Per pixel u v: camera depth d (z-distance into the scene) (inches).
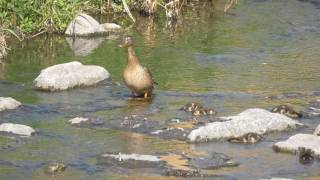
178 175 507.5
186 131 583.8
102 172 514.0
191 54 809.5
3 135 573.9
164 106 645.9
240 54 815.1
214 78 728.3
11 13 858.1
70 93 677.9
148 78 661.9
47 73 690.2
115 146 557.6
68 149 552.4
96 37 877.8
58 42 852.6
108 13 979.3
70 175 509.0
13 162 528.7
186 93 682.2
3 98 638.5
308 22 962.7
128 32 902.4
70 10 887.1
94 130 589.9
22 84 700.0
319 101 664.4
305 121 613.6
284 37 890.7
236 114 623.8
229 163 527.8
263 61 789.9
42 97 665.0
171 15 964.6
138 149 552.1
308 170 518.9
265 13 1005.8
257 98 671.1
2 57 784.3
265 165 526.3
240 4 1056.2
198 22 956.6
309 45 856.3
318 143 548.1
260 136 571.2
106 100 661.9
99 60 783.7
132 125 598.5
